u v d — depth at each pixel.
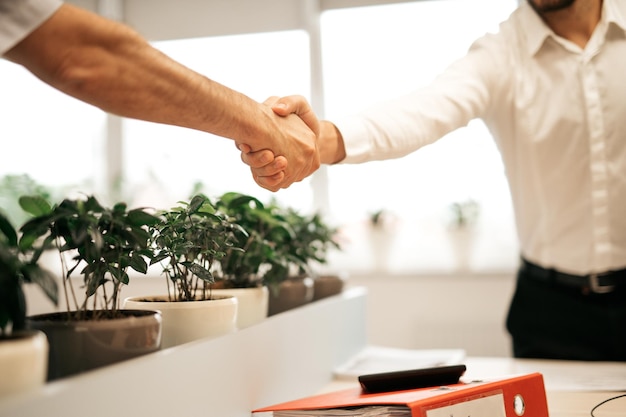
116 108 0.83
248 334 1.03
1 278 0.66
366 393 0.98
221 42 3.97
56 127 4.07
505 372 1.46
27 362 0.59
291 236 1.58
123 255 0.89
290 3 3.87
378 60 3.79
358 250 3.77
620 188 1.56
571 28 1.58
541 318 1.72
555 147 1.59
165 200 3.96
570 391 1.24
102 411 0.66
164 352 0.80
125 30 0.78
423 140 1.52
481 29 3.64
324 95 3.87
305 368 1.32
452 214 3.56
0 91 4.04
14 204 3.43
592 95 1.54
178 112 0.90
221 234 1.11
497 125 1.71
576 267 1.64
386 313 3.64
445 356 1.75
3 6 0.69
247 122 1.08
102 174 4.09
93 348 0.75
